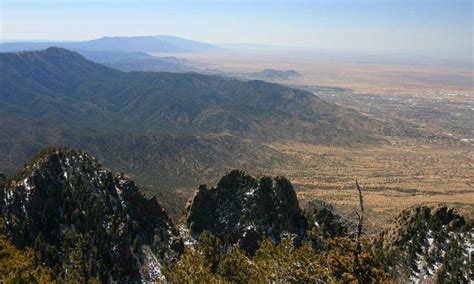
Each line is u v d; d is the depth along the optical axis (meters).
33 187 85.62
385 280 43.19
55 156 94.38
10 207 82.38
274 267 43.50
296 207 104.88
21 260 57.91
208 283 47.28
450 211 94.62
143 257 85.38
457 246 87.25
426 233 92.56
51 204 85.94
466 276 82.50
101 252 80.75
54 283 56.06
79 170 93.88
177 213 134.62
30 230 80.38
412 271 87.56
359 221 44.03
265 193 102.19
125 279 80.00
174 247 89.38
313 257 43.41
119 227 86.00
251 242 95.06
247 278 47.56
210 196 102.00
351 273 42.25
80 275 75.75
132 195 94.44
